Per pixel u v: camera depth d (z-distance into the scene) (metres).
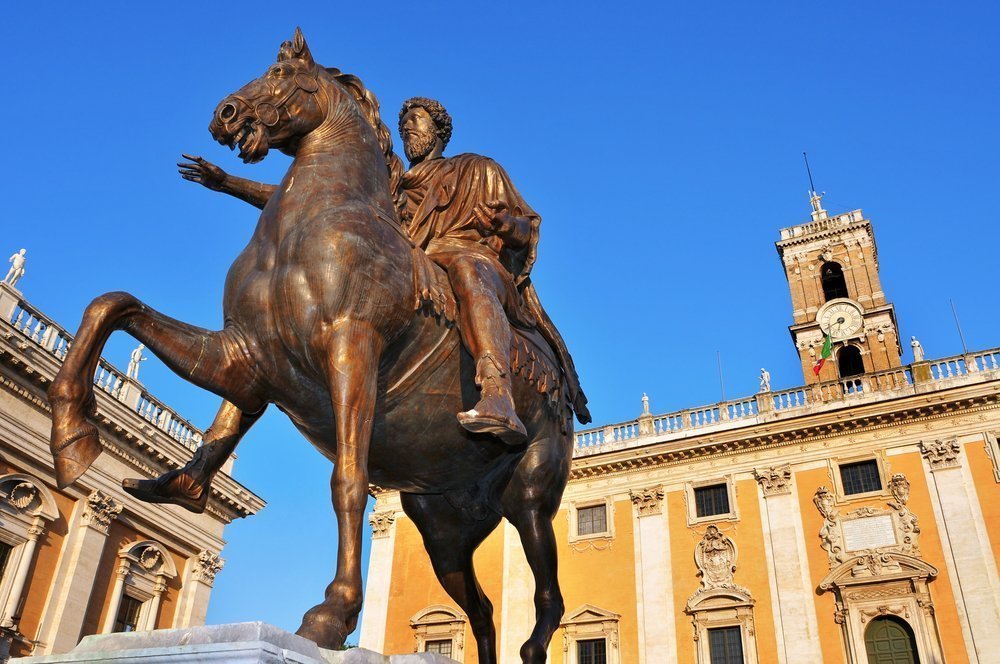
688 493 27.98
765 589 25.36
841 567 24.53
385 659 2.39
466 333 3.10
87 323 2.64
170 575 24.73
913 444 25.69
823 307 39.19
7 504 19.72
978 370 25.89
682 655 25.41
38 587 20.19
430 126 4.02
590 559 28.33
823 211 43.12
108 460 22.80
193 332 2.88
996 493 23.95
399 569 30.17
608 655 26.27
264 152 3.19
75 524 21.56
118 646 2.14
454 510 3.63
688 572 26.66
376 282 2.88
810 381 37.91
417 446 3.16
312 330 2.79
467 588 3.71
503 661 26.62
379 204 3.25
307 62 3.37
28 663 2.16
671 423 29.98
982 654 22.05
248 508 28.38
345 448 2.63
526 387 3.43
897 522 24.66
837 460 26.44
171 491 2.96
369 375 2.77
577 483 30.05
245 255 3.14
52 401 2.57
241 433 3.13
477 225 3.59
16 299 20.66
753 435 27.52
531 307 3.80
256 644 1.89
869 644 23.67
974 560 23.28
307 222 2.96
